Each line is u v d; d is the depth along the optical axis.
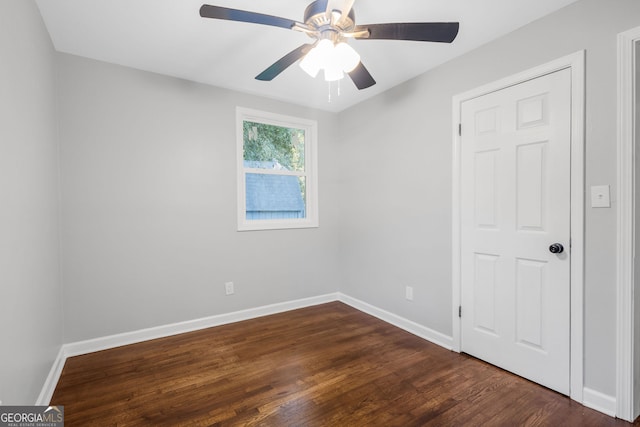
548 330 1.83
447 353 2.32
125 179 2.48
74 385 1.90
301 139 3.53
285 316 3.15
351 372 2.05
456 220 2.32
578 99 1.67
